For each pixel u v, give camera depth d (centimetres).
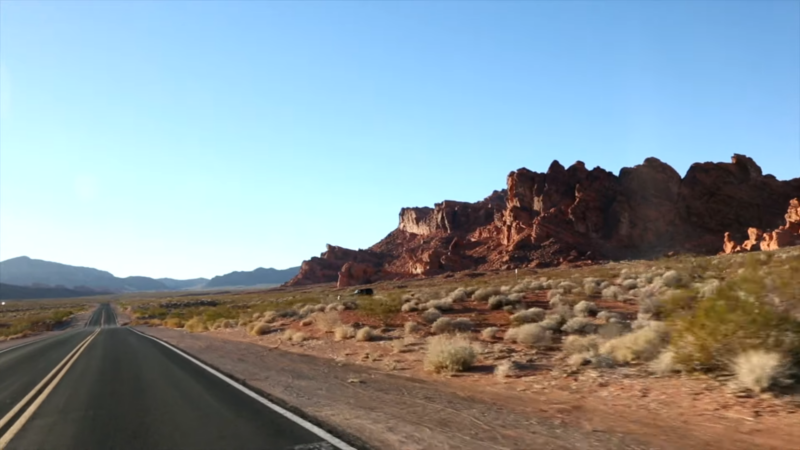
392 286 10075
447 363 1452
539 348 1689
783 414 822
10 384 1642
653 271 4019
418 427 889
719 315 1070
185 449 817
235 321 4500
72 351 2709
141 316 8538
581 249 10669
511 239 12112
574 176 12044
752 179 11306
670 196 11262
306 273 18950
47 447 873
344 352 2042
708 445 723
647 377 1157
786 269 1175
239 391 1309
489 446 764
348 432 875
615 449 725
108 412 1120
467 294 3922
